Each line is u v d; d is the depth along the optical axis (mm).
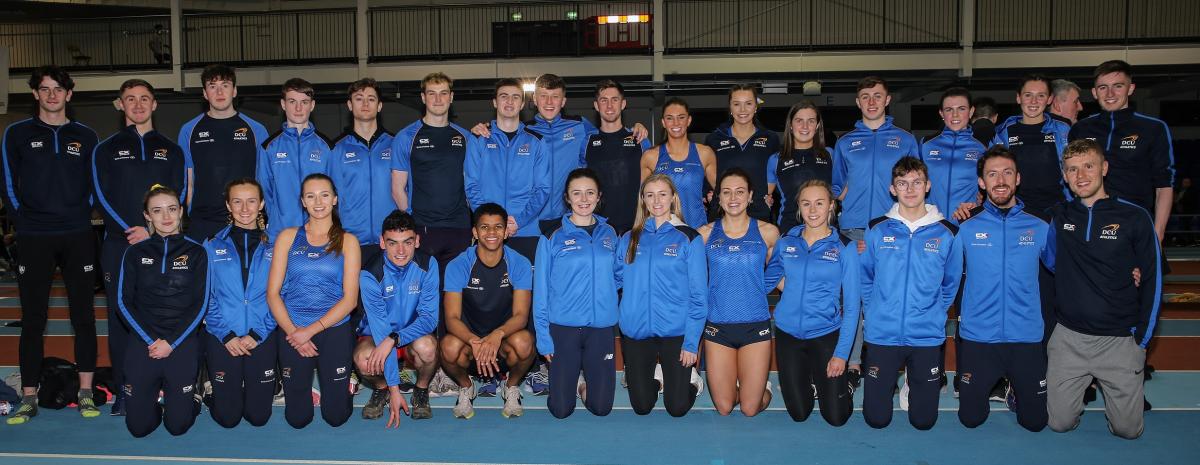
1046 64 15594
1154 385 5449
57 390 4930
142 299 4359
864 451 4145
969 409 4477
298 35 17547
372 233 5328
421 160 5215
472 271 4832
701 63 16312
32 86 4898
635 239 4719
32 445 4273
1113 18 17953
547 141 5430
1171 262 14570
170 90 17031
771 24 18734
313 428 4586
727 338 4699
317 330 4465
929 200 5195
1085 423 4590
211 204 5180
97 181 4918
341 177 5254
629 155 5422
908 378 4516
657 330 4699
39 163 4832
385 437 4414
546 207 5457
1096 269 4227
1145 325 4145
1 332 8227
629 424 4641
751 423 4648
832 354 4586
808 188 4578
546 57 16562
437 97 5203
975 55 15727
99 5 17781
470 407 4801
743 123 5426
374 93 5273
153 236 4441
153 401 4414
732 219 4746
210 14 17328
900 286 4434
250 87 16891
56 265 4957
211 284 4473
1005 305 4383
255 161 5270
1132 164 4871
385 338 4539
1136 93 19141
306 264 4520
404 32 19297
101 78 17125
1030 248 4375
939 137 5227
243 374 4551
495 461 4023
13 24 19422
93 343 4941
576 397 4918
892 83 16938
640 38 16500
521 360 4773
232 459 4059
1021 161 5043
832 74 16312
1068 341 4320
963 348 4500
